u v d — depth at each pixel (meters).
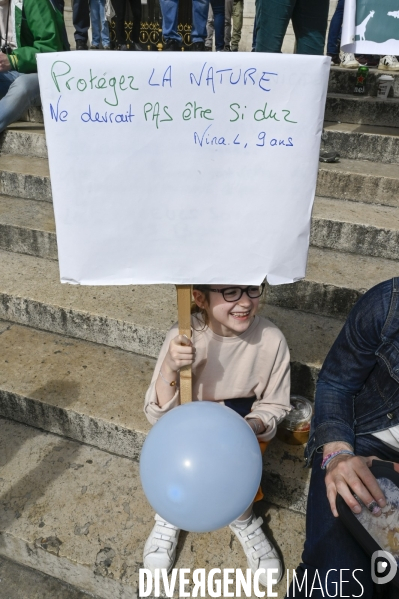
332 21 5.67
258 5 3.41
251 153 1.07
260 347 1.52
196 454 1.10
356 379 1.44
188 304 1.25
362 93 4.16
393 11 2.15
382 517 1.16
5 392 2.11
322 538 1.30
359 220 2.66
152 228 1.14
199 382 1.58
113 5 6.67
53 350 2.37
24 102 3.50
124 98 1.01
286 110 1.03
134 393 2.11
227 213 1.12
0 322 2.58
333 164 3.20
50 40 3.55
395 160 3.26
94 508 1.82
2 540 1.77
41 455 2.04
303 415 1.92
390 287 1.29
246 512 1.62
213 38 7.01
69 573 1.72
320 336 2.23
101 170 1.07
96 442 2.06
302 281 2.35
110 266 1.17
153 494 1.15
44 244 2.82
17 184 3.26
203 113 1.03
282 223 1.13
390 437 1.40
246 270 1.18
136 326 2.27
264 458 1.87
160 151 1.06
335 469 1.27
